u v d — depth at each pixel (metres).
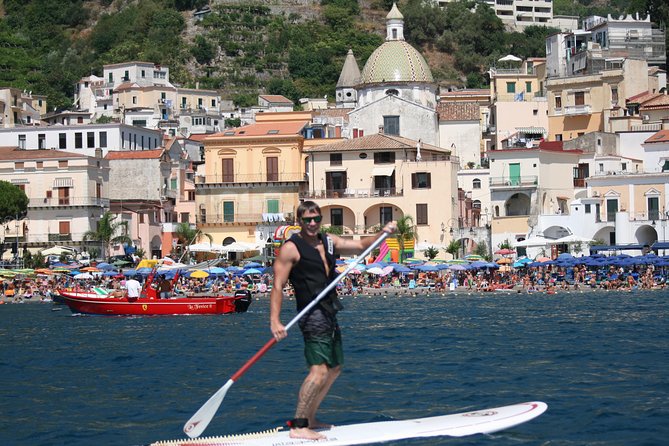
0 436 35.94
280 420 36.53
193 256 167.12
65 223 166.75
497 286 130.62
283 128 173.88
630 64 199.00
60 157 167.75
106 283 137.75
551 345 59.66
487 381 45.16
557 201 169.12
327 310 27.75
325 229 163.50
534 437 32.53
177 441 29.38
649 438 32.53
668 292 116.50
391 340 65.25
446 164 160.88
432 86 193.12
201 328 80.12
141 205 174.75
